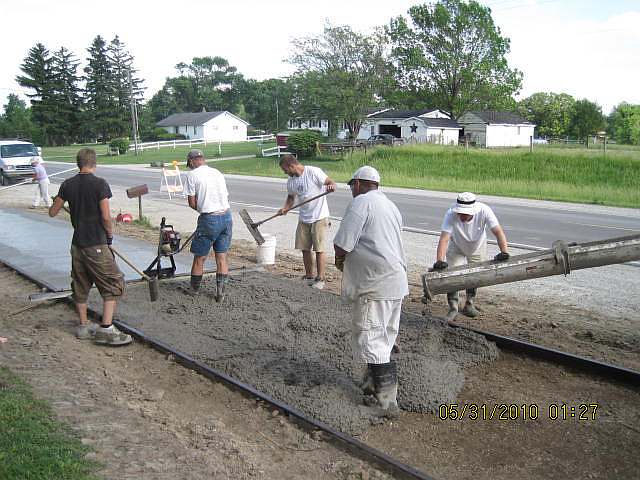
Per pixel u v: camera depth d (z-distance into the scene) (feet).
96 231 20.06
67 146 277.44
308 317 22.57
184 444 13.66
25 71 282.36
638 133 259.39
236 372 17.97
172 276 27.71
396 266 15.24
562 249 18.69
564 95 279.69
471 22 207.82
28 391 15.60
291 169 27.20
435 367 17.76
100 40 290.56
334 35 153.69
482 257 21.99
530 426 15.31
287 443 14.16
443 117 202.69
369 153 124.98
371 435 14.84
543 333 21.99
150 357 19.58
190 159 24.58
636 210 63.05
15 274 29.27
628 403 16.52
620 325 23.02
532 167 100.53
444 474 13.17
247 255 35.73
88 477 11.67
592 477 13.06
